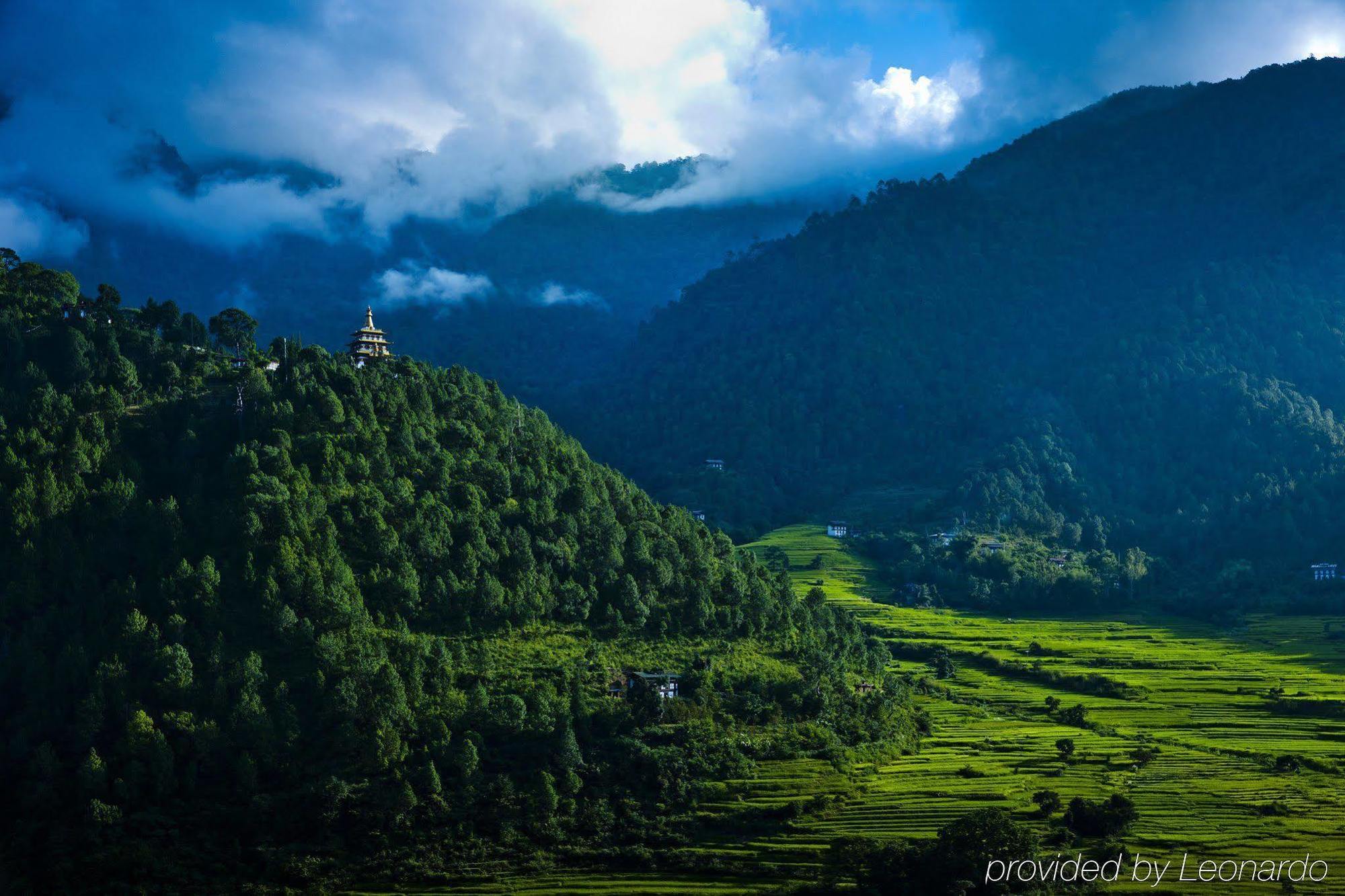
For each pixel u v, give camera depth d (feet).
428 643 619.67
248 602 615.98
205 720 559.79
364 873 518.78
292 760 556.92
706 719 629.10
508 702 595.47
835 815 563.48
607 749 598.75
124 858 504.84
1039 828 530.27
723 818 557.33
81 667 572.51
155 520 640.58
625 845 544.21
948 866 480.23
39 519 631.15
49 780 534.37
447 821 544.21
